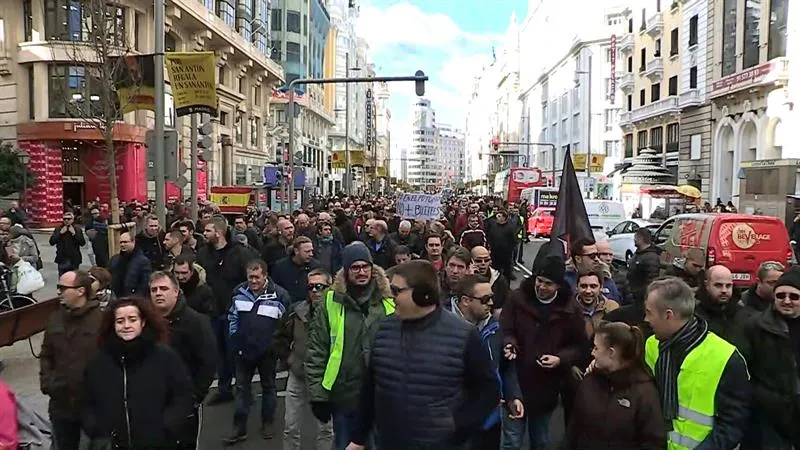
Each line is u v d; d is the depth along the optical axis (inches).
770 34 1503.4
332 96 4229.8
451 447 144.1
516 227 689.0
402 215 737.6
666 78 2116.1
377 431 149.9
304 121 3058.6
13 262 432.5
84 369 178.4
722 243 534.9
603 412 151.1
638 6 2374.5
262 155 2294.5
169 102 1438.2
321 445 251.8
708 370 149.3
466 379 146.6
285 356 263.3
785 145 1421.0
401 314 147.5
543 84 4471.0
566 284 214.1
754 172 1152.8
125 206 896.3
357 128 4889.3
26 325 369.1
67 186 1398.9
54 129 1306.6
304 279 334.3
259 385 366.6
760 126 1530.5
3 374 368.8
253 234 550.3
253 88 2210.9
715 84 1713.8
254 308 282.4
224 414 316.8
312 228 519.2
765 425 182.7
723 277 191.5
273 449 272.8
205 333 211.3
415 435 143.0
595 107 3186.5
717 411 149.4
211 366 211.2
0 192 1285.7
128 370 168.9
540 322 214.5
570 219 318.7
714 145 1780.3
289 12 2955.2
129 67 614.9
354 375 206.5
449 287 253.3
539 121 4621.1
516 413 205.8
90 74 702.5
